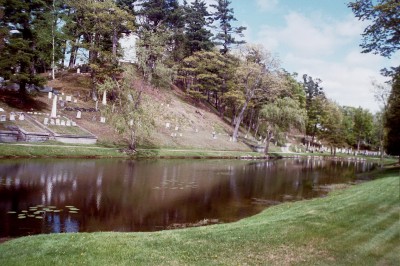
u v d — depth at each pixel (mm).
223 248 9750
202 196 22078
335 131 96250
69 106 47375
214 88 75312
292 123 61000
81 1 52125
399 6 24297
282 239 10633
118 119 40688
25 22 42469
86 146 38250
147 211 16891
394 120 44000
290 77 94625
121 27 57375
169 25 77062
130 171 29266
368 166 60062
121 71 51062
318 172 43250
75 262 8188
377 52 27688
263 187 27953
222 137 64688
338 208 15492
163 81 53562
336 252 9617
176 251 9352
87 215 15141
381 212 14633
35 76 41531
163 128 56000
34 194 17891
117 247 9414
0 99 41125
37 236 10570
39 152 31391
